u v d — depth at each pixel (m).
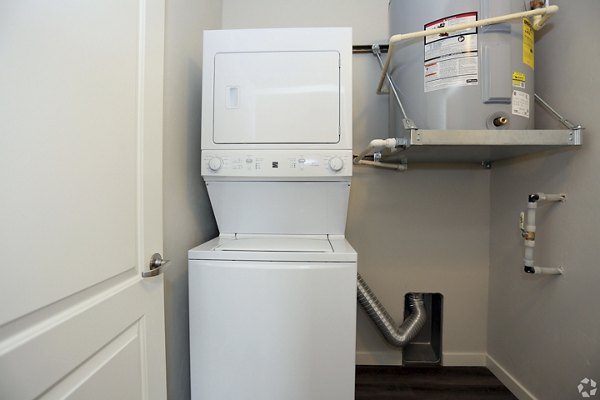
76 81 0.59
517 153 1.43
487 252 1.83
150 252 0.88
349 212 1.88
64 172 0.56
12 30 0.46
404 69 1.27
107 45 0.69
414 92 1.22
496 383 1.67
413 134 1.08
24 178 0.48
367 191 1.87
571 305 1.19
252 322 1.02
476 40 1.09
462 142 1.08
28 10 0.48
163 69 1.03
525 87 1.12
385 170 1.86
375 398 1.57
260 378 1.02
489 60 1.07
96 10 0.65
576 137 1.08
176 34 1.22
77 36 0.59
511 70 1.09
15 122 0.47
